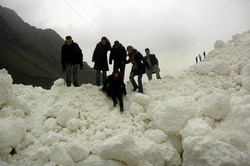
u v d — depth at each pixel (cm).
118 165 431
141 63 797
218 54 1148
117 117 638
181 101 588
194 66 977
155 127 577
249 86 721
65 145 463
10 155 447
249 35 1184
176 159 504
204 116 597
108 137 537
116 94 689
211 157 416
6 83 566
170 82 885
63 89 725
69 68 773
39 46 9194
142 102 667
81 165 441
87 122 580
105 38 812
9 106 566
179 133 535
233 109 572
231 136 508
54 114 598
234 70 879
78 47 779
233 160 404
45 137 514
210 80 859
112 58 824
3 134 434
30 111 604
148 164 455
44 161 443
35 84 4991
